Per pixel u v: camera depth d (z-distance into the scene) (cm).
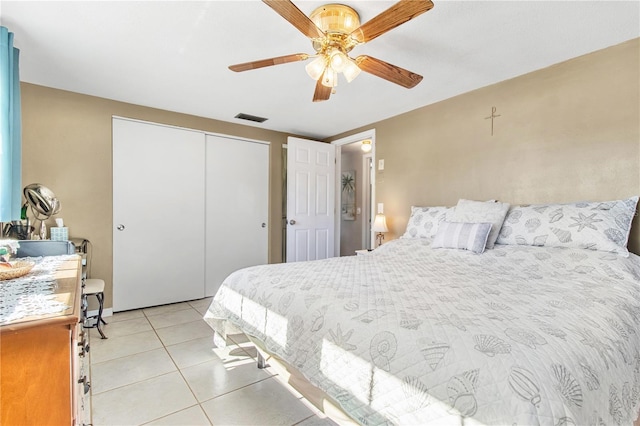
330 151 445
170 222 341
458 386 81
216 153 373
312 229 427
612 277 159
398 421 91
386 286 150
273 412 161
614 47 203
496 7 164
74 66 232
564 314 110
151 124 327
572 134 221
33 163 267
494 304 121
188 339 251
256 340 175
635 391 101
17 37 190
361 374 104
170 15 171
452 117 295
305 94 288
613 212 186
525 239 211
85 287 244
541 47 205
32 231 244
